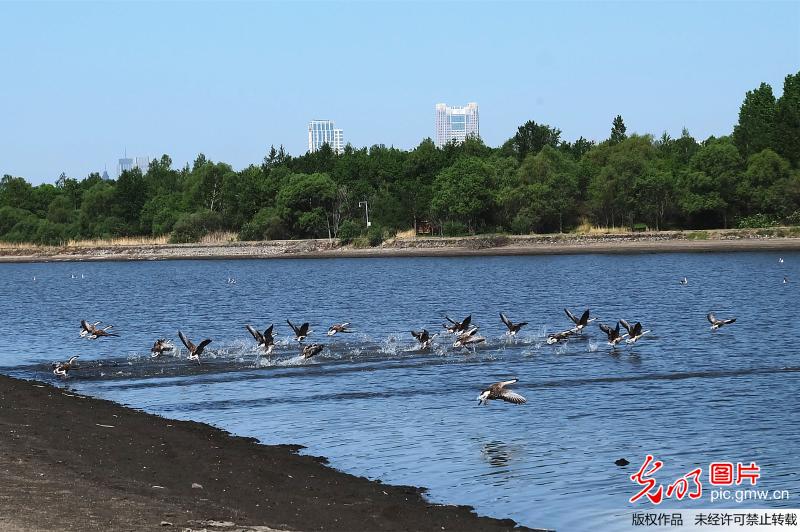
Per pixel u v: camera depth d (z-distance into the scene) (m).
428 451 28.61
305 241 182.62
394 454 28.28
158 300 94.94
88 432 29.00
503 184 170.12
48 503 19.72
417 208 179.88
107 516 19.03
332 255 173.00
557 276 111.62
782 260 114.12
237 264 166.25
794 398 35.22
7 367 47.00
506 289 95.31
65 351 53.78
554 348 49.47
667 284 94.88
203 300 92.94
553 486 25.05
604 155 179.38
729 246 142.88
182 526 18.70
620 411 33.75
